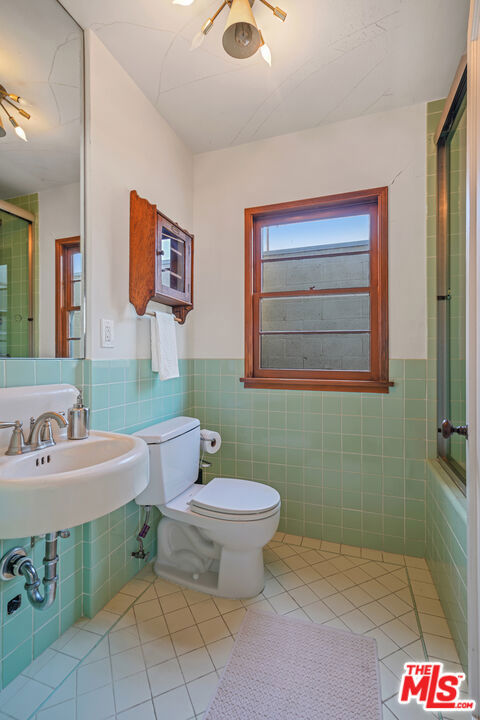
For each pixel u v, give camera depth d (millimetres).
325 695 1029
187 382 2160
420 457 1777
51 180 1247
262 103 1761
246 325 2117
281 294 2086
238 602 1430
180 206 2059
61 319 1281
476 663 969
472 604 979
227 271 2158
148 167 1740
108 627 1291
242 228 2119
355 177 1878
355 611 1381
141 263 1585
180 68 1537
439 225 1717
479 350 932
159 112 1826
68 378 1304
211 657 1161
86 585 1344
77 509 834
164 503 1539
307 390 1978
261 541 1434
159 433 1565
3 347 1092
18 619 1092
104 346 1437
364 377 1916
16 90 1152
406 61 1497
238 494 1562
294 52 1446
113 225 1495
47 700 1011
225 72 1558
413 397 1786
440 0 1227
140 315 1613
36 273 1201
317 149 1949
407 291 1791
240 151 2117
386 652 1183
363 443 1872
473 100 984
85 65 1360
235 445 2135
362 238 2033
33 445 1037
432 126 1748
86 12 1275
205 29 1206
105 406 1438
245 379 2100
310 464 1972
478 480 949
